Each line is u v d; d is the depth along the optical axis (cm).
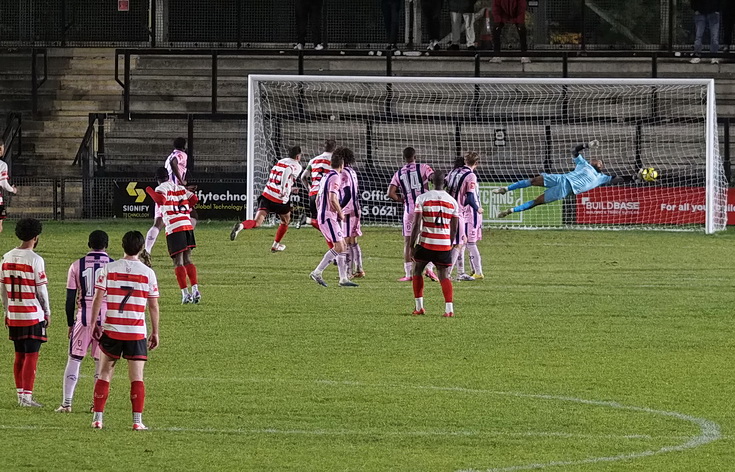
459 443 3272
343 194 6550
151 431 3362
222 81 11094
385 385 4078
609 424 3516
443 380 4172
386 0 11056
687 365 4472
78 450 3119
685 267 7244
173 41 11394
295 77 9106
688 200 9588
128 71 10188
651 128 10300
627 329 5225
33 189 9888
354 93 10812
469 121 10219
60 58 11388
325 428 3447
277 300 5916
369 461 3056
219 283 6456
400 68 11288
